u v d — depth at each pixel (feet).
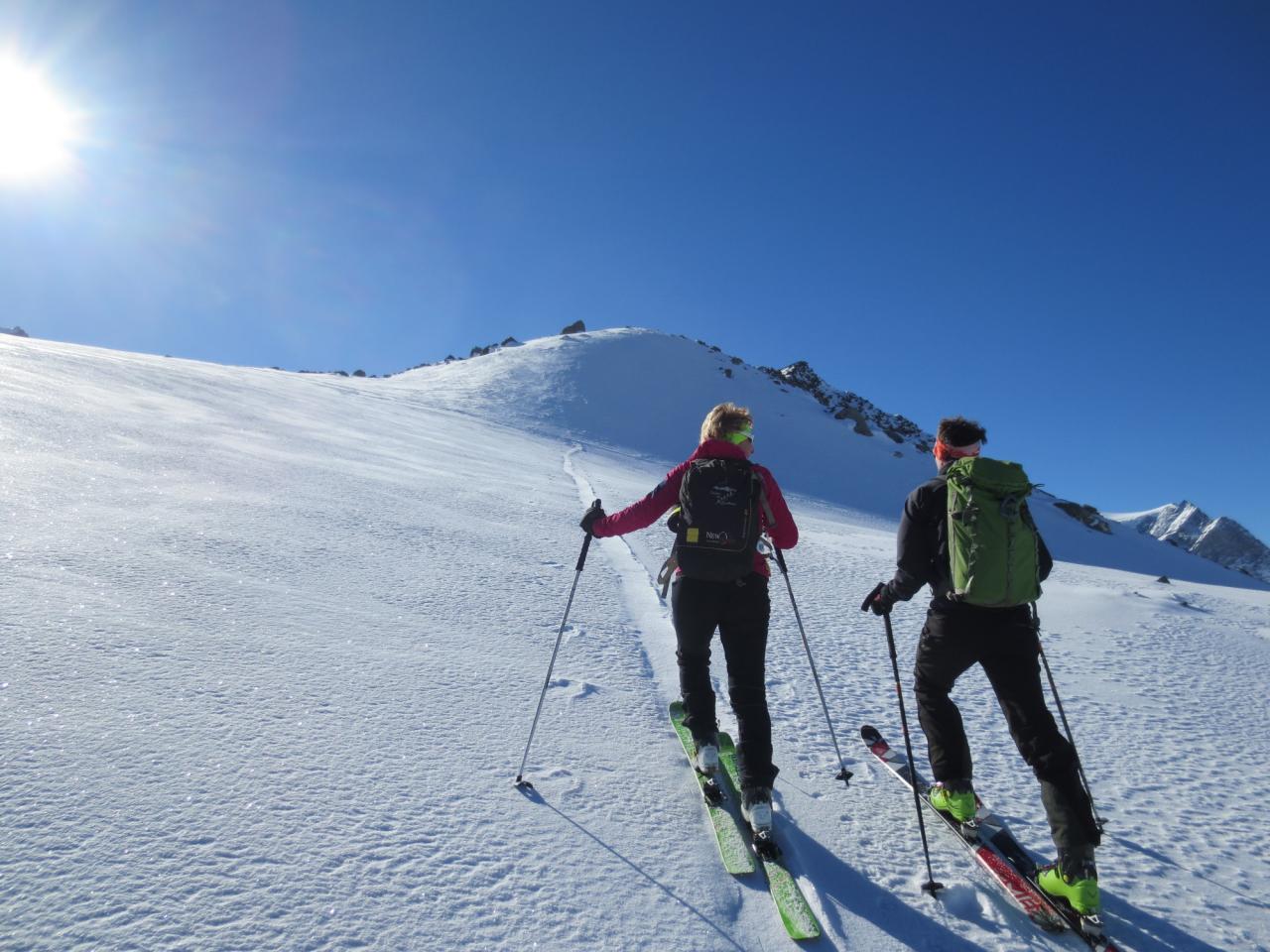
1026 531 9.27
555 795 9.66
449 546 24.79
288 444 45.80
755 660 10.05
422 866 7.70
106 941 6.01
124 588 14.42
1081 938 8.20
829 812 10.52
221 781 8.52
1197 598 42.47
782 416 224.33
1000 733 14.90
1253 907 9.37
